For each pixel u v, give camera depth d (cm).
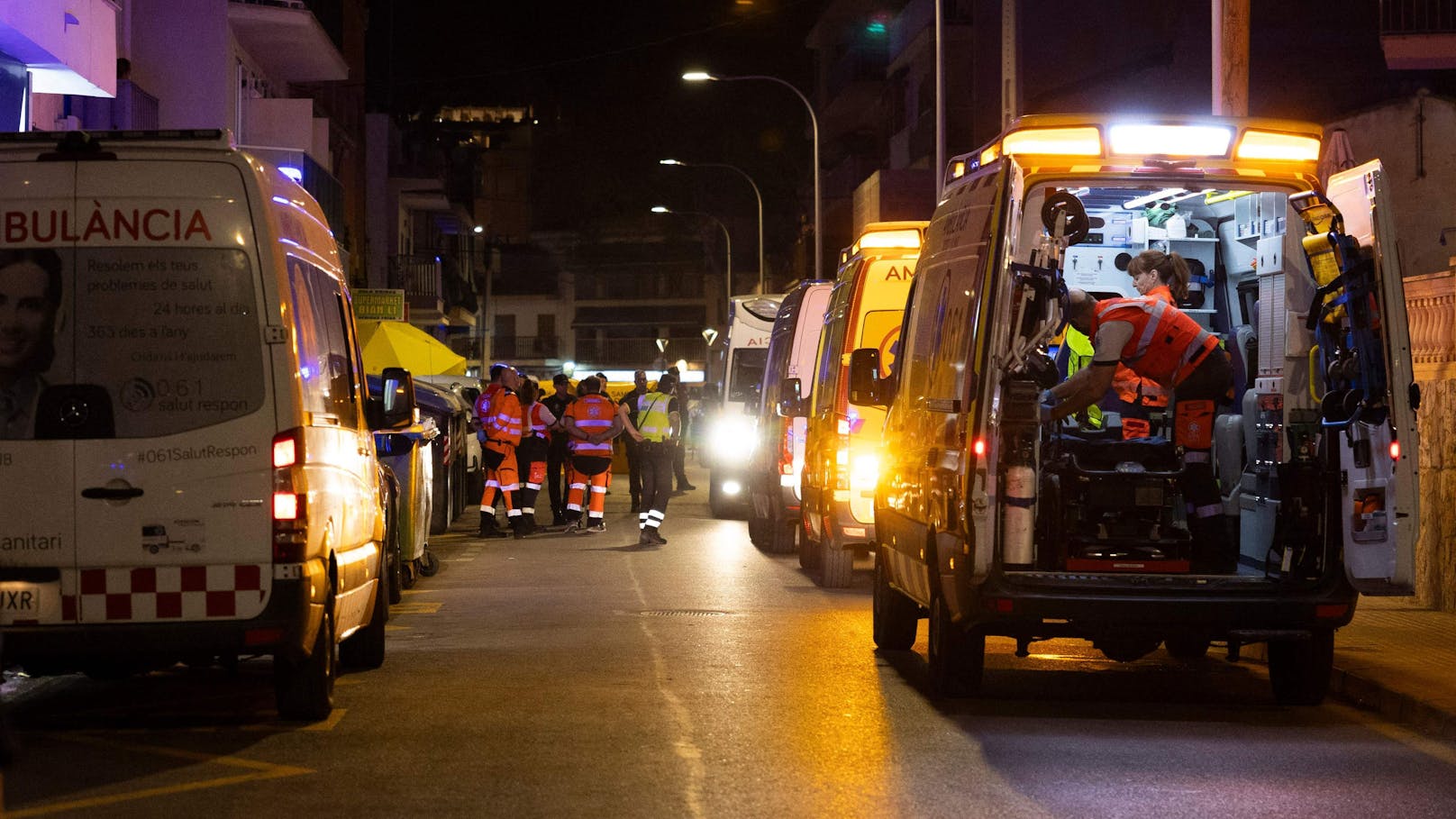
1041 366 977
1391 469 977
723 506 2862
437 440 2467
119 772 802
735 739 889
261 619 859
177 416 859
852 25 6812
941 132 2780
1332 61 3294
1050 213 980
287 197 920
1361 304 980
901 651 1239
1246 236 1163
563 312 12325
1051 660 1223
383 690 1049
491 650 1238
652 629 1360
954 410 1003
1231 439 1140
